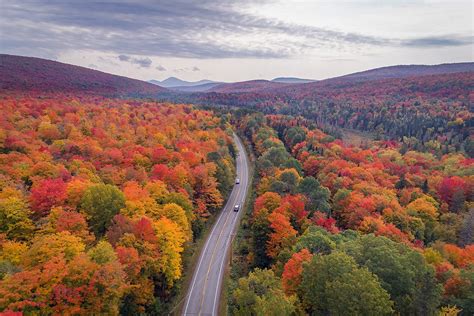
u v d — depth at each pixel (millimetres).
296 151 135500
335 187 86250
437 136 180125
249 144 159250
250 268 61781
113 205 55562
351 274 36938
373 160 123125
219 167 93812
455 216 73750
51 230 47906
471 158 136250
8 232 48156
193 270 61438
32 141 91562
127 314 44250
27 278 34125
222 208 90688
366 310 34281
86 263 37281
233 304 48750
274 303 36156
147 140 110375
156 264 47312
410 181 96312
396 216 66250
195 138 125188
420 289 36344
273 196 70562
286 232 58438
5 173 66250
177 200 65250
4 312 29953
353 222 66062
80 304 35688
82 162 77750
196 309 51062
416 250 46812
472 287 39531
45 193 54562
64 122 120688
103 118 137375
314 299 38500
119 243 46062
